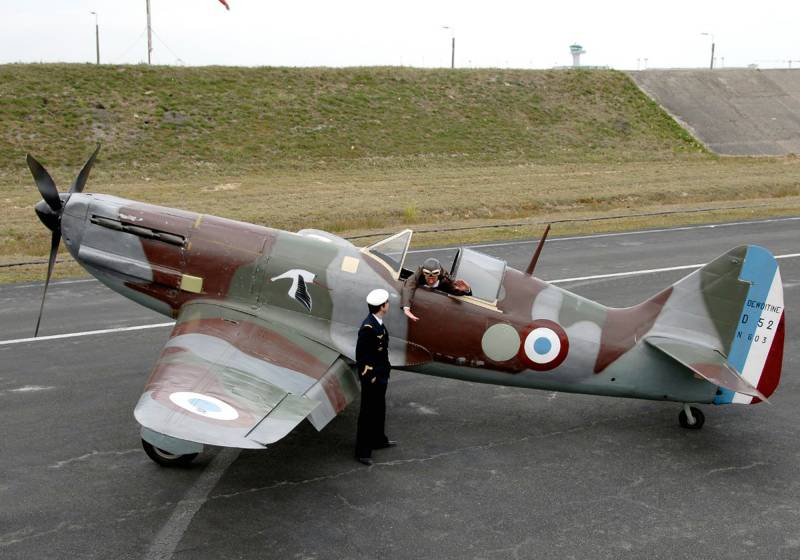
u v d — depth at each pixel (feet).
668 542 20.58
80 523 21.01
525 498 22.94
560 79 173.47
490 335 27.78
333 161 123.85
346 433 27.71
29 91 128.47
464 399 31.32
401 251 29.04
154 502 22.27
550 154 137.69
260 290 28.76
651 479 24.30
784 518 21.95
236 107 137.69
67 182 102.47
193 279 29.22
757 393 24.17
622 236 70.49
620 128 154.81
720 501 22.90
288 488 23.34
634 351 27.84
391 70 163.73
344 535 20.67
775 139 152.66
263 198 91.25
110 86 135.95
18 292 47.96
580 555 19.88
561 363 27.84
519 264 57.52
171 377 22.49
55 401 30.09
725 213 83.92
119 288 30.42
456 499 22.82
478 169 123.34
